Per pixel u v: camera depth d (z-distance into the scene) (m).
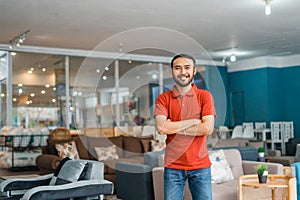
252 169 5.65
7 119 10.52
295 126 11.82
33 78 10.71
